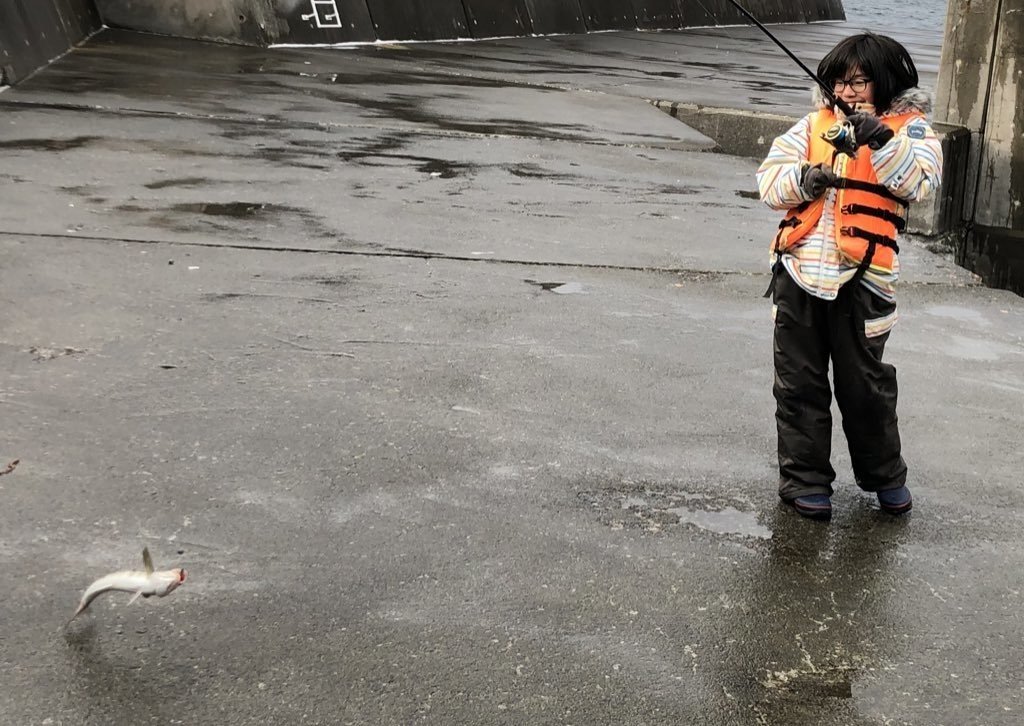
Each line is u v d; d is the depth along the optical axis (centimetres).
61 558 350
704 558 384
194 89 1222
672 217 879
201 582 343
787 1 3136
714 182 1030
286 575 351
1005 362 609
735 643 338
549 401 503
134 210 746
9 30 1193
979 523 424
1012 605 371
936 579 383
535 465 441
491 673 313
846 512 425
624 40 2322
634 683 314
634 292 676
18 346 509
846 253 388
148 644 312
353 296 619
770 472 452
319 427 455
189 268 641
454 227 782
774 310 412
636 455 457
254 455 427
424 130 1123
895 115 388
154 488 397
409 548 373
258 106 1160
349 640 322
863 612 360
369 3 1825
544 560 374
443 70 1588
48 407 451
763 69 2008
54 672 297
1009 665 338
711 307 661
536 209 858
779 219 910
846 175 390
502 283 668
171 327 550
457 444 453
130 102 1112
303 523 383
